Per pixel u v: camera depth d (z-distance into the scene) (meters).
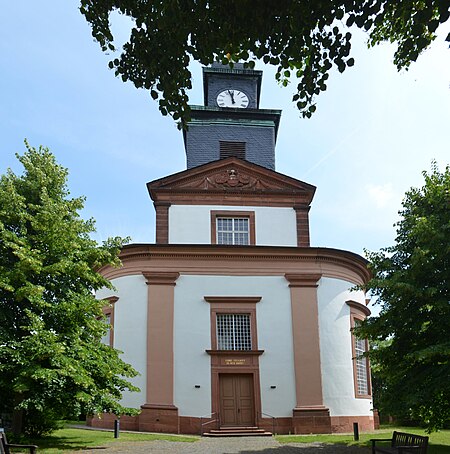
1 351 17.23
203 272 27.33
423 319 18.08
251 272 27.56
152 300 26.73
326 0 9.23
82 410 18.39
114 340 26.70
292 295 27.38
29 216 19.33
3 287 18.09
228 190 30.11
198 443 20.59
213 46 10.29
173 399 25.41
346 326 27.98
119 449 18.11
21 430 19.09
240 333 27.00
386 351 18.66
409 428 29.55
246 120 33.88
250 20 9.66
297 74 10.92
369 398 28.73
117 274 27.70
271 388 25.98
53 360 17.33
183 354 26.11
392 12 10.58
